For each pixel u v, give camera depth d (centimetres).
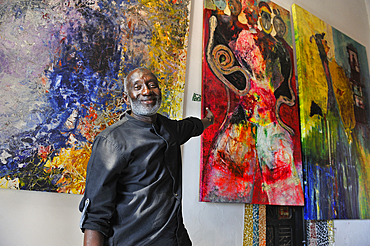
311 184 339
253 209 288
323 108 388
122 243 118
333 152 384
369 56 554
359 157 428
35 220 175
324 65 412
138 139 125
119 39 225
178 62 253
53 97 190
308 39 396
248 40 323
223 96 282
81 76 203
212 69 280
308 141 352
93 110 203
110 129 124
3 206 168
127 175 123
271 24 357
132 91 131
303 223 333
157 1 253
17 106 179
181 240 133
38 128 182
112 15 226
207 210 252
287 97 350
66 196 187
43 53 193
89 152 196
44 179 178
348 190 391
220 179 259
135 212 120
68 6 208
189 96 265
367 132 460
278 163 313
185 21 267
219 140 267
